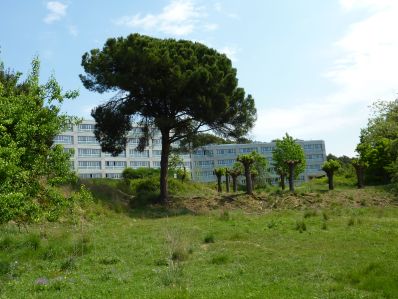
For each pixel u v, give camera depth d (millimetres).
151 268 12367
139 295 9242
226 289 9594
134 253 14539
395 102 32156
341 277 10430
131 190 39844
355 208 28141
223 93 32625
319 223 20406
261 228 19578
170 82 31500
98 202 27859
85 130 103688
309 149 133375
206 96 32250
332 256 13047
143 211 30422
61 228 20219
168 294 8992
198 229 19766
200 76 31484
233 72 35250
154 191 39875
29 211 12469
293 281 10297
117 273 11789
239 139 37281
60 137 99562
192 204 33406
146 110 34625
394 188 35344
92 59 33625
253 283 10227
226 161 126625
